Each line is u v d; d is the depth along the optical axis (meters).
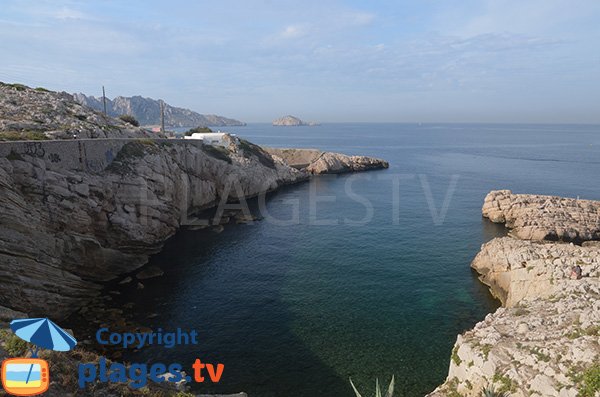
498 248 39.66
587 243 49.56
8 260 31.33
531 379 17.02
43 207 36.12
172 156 67.00
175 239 55.91
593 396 14.84
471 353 20.22
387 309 34.56
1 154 33.81
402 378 25.16
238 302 36.16
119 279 41.47
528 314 23.67
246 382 24.77
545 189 90.69
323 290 38.66
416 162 152.38
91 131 56.28
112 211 45.91
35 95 66.88
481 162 149.88
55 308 32.94
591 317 19.78
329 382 24.84
